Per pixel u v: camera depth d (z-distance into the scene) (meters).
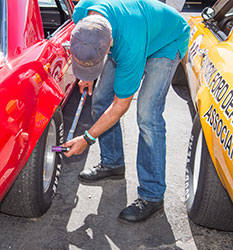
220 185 2.13
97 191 2.78
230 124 1.78
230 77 2.01
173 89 4.94
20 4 2.20
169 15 2.10
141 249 2.25
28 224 2.38
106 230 2.39
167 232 2.40
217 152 1.90
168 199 2.72
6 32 2.04
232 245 2.31
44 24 3.49
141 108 2.25
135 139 3.55
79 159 3.18
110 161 2.81
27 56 2.10
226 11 3.31
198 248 2.28
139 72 1.90
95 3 1.80
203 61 2.81
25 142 1.82
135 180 2.94
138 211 2.45
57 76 2.54
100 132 2.15
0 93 1.67
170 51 2.16
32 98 1.92
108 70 2.43
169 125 3.92
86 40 1.56
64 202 2.63
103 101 2.57
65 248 2.22
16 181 2.08
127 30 1.77
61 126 2.58
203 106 2.26
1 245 2.21
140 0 1.94
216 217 2.25
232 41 2.47
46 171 2.43
